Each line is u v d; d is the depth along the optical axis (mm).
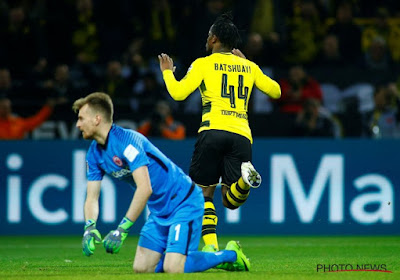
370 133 44875
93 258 29891
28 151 41969
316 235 41906
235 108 24594
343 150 42031
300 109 46406
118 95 46781
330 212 41969
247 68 25000
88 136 19406
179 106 47250
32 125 45156
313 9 52312
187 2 53906
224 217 42000
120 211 41688
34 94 46031
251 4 53094
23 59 50719
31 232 41875
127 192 41750
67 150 42062
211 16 51344
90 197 20141
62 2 52688
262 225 41969
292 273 21109
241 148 24531
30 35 50812
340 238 40406
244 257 21953
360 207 42062
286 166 41969
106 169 19922
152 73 46938
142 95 46750
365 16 54938
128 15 53562
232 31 24859
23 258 30000
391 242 37750
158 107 43812
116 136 19312
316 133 44375
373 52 50344
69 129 45500
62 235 41938
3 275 21578
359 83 47969
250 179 23266
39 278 19719
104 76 48094
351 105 47625
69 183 42000
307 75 48125
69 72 48344
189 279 18281
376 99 45125
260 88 25500
